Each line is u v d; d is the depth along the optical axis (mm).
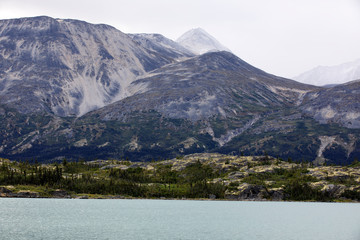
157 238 169250
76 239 162500
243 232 189500
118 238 167125
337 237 178875
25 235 169125
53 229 186000
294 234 185750
